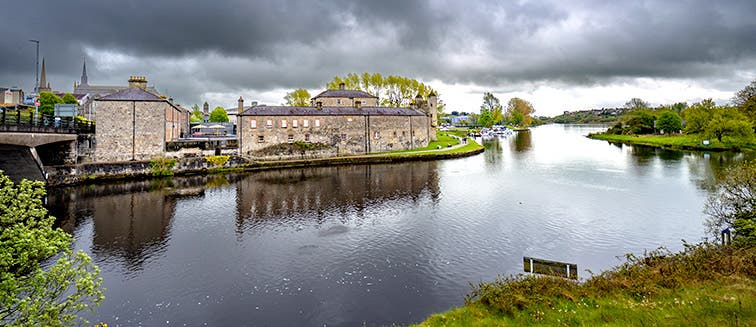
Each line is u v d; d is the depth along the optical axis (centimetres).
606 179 3888
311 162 5012
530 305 1108
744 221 1490
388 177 4134
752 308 945
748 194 1731
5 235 870
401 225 2373
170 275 1681
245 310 1402
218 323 1321
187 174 4384
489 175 4234
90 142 4175
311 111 5706
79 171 3759
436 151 6206
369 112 6103
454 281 1596
